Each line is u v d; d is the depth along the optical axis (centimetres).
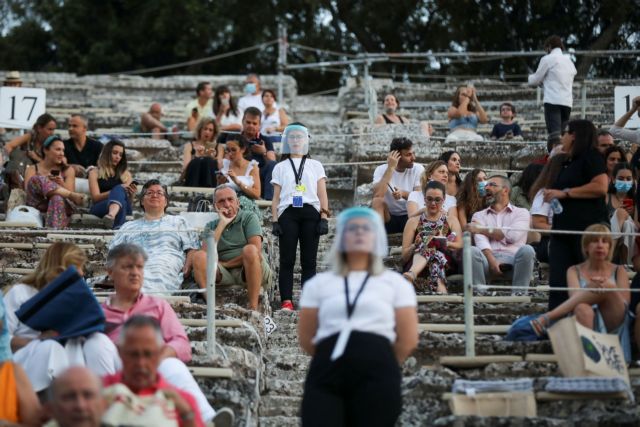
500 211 2470
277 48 6294
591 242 1964
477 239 2427
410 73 6097
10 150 3244
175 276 2264
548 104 3356
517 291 2331
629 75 5762
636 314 1936
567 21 5822
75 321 1786
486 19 5922
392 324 1551
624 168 2502
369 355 1521
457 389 1795
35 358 1756
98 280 2223
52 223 2784
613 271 1972
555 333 1839
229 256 2325
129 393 1482
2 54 6450
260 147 3117
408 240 2409
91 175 2881
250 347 2033
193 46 6228
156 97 5134
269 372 2103
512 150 3378
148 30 6269
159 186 2359
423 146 3419
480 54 4156
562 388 1786
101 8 6353
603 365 1816
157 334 1530
